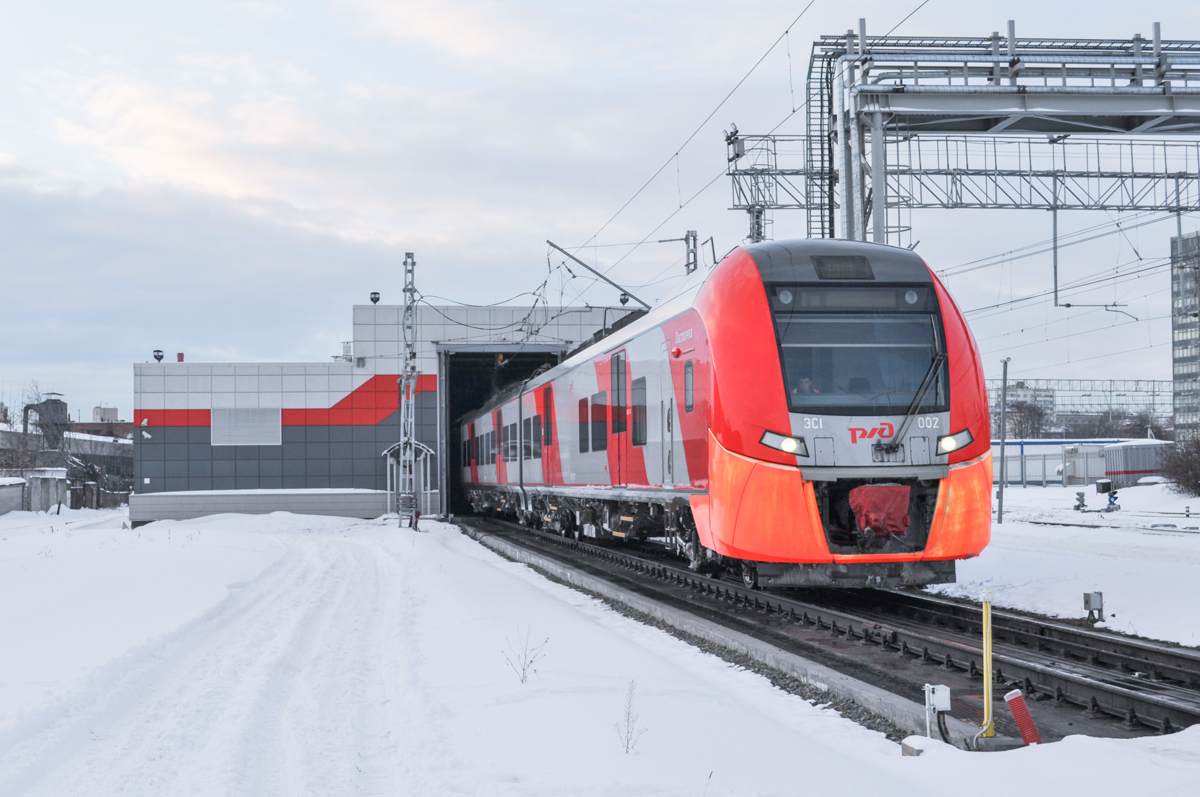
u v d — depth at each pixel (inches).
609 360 689.0
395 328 1557.6
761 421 443.2
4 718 276.2
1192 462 1683.1
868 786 204.1
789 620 467.2
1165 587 490.0
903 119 849.5
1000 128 868.0
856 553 439.8
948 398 449.4
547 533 1081.4
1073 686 301.1
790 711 291.7
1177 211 1278.3
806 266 464.4
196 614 482.9
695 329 499.5
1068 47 853.8
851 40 836.6
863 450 438.6
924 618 470.3
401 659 356.2
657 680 305.9
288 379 1542.8
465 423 1596.9
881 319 458.0
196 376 1531.7
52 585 596.1
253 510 1504.7
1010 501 1835.6
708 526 478.3
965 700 307.7
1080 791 194.9
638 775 209.9
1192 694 306.3
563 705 272.1
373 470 1546.5
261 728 277.0
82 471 2701.8
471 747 235.3
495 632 398.3
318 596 590.9
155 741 263.3
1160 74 832.3
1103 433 3779.5
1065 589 526.3
